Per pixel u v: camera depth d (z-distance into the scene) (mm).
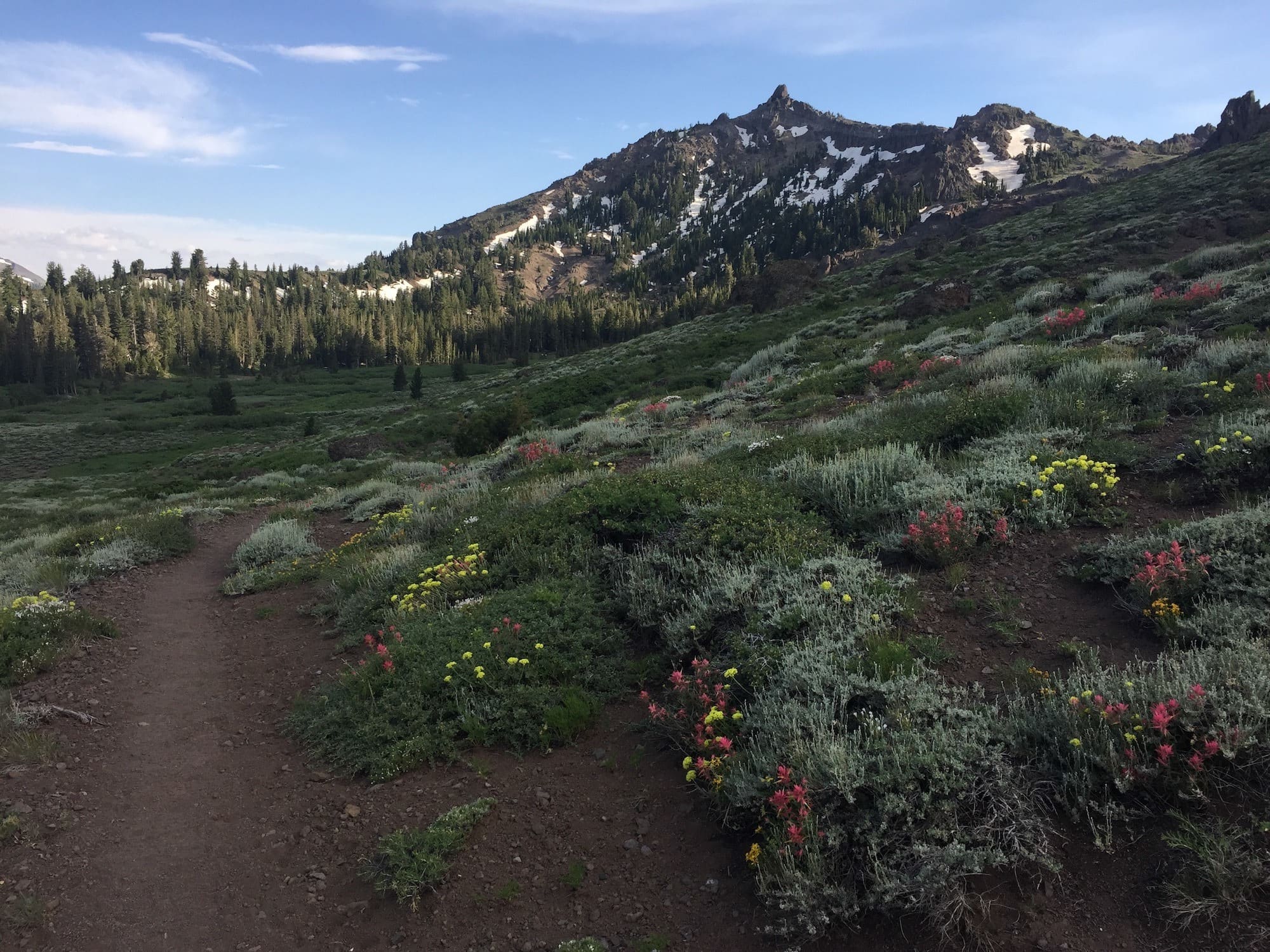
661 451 14555
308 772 5379
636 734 5066
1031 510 6492
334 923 3908
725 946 3371
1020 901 3170
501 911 3811
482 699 5551
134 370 135375
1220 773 3355
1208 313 13156
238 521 17812
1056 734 3734
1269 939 2744
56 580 10562
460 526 10258
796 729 3980
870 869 3348
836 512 7531
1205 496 6375
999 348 14523
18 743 5707
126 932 3912
